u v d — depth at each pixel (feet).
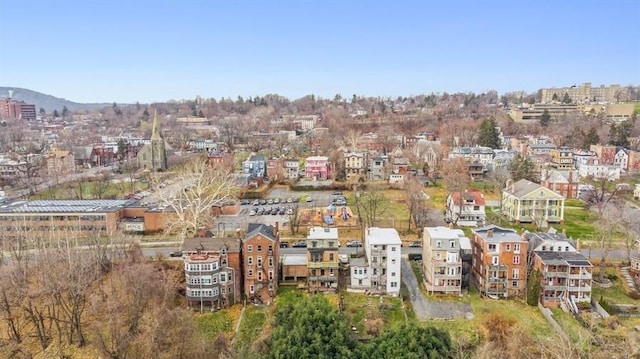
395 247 256.32
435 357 171.94
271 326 215.72
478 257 264.52
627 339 206.69
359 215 388.57
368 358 179.01
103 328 215.31
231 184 402.93
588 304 239.71
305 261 280.72
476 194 376.27
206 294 245.65
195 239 261.44
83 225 349.00
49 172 562.66
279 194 489.26
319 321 188.44
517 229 351.05
